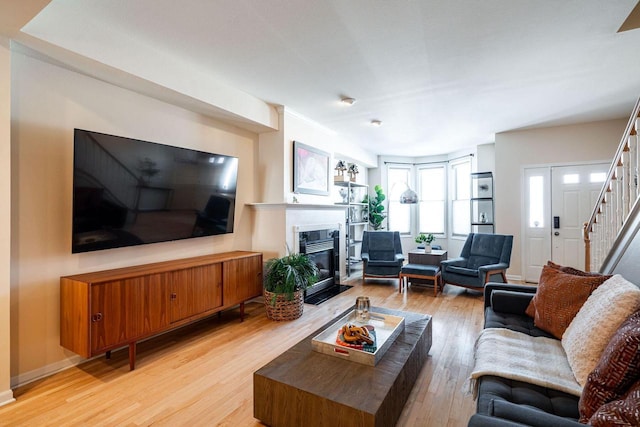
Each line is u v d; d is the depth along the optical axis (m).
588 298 1.88
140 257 2.97
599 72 3.09
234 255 3.57
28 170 2.30
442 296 4.54
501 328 2.15
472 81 3.29
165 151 3.00
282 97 3.77
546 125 5.03
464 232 6.83
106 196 2.55
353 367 1.84
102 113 2.69
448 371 2.40
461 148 6.61
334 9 2.12
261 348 2.83
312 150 4.75
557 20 2.25
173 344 2.92
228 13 2.16
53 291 2.42
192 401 2.05
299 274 3.62
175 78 2.86
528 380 1.52
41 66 2.35
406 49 2.64
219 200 3.64
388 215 7.51
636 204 2.48
